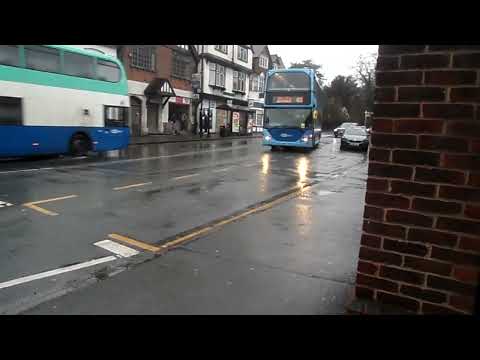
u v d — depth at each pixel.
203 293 3.77
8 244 5.19
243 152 20.12
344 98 78.75
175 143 25.17
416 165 2.71
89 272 4.30
